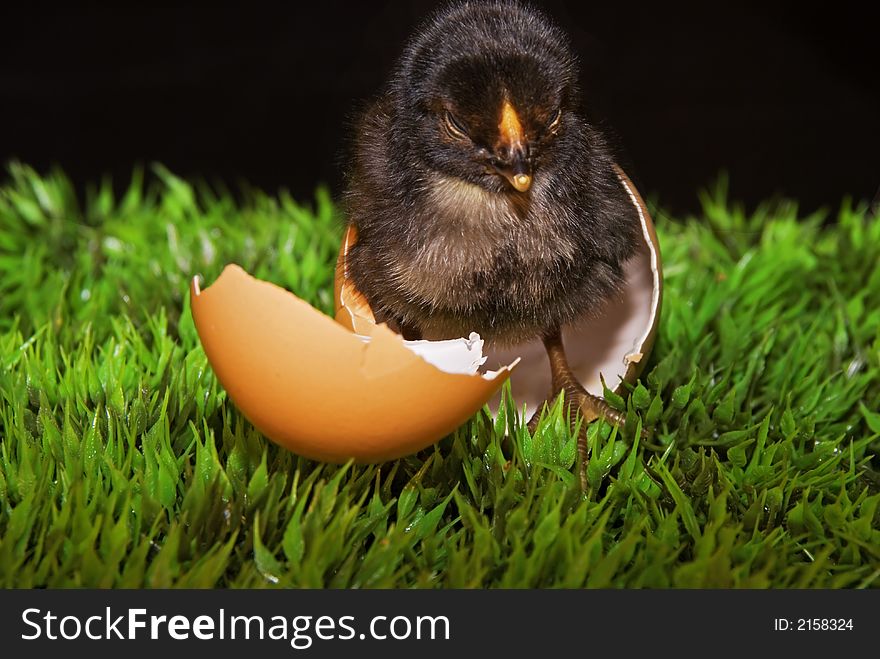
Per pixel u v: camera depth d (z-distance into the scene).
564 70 0.41
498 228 0.41
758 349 0.45
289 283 0.48
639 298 0.44
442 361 0.39
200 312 0.39
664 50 0.79
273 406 0.39
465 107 0.40
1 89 0.75
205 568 0.39
